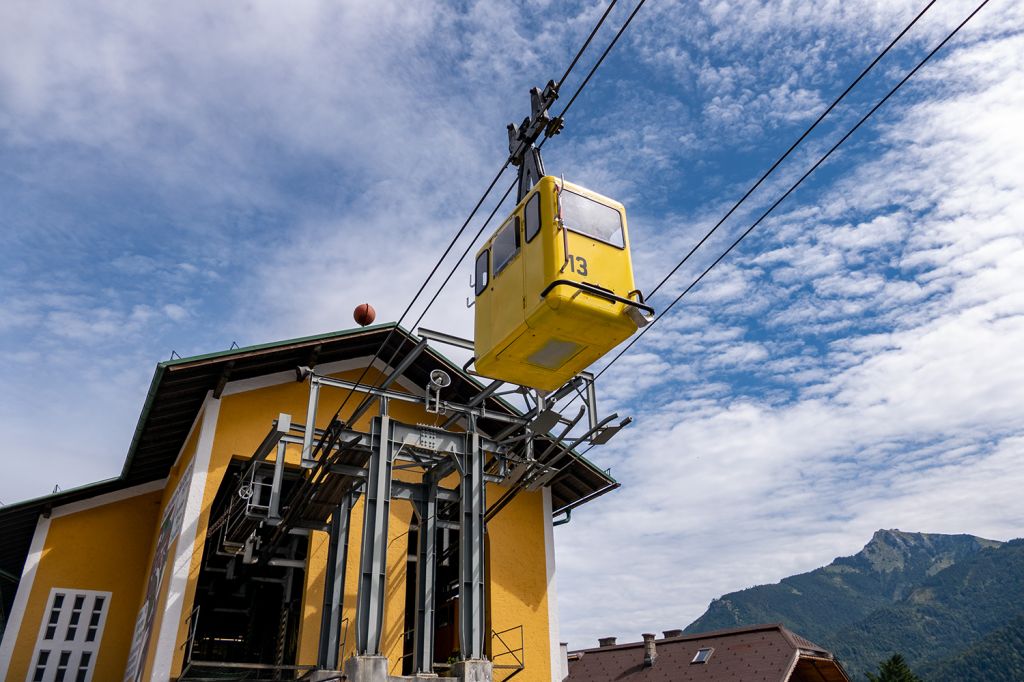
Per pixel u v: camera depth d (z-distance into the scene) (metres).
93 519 23.08
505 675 19.97
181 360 17.36
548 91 12.90
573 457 21.89
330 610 16.11
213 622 28.50
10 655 20.59
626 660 40.62
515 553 21.66
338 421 15.80
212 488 18.09
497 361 13.34
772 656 32.97
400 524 20.41
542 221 12.31
